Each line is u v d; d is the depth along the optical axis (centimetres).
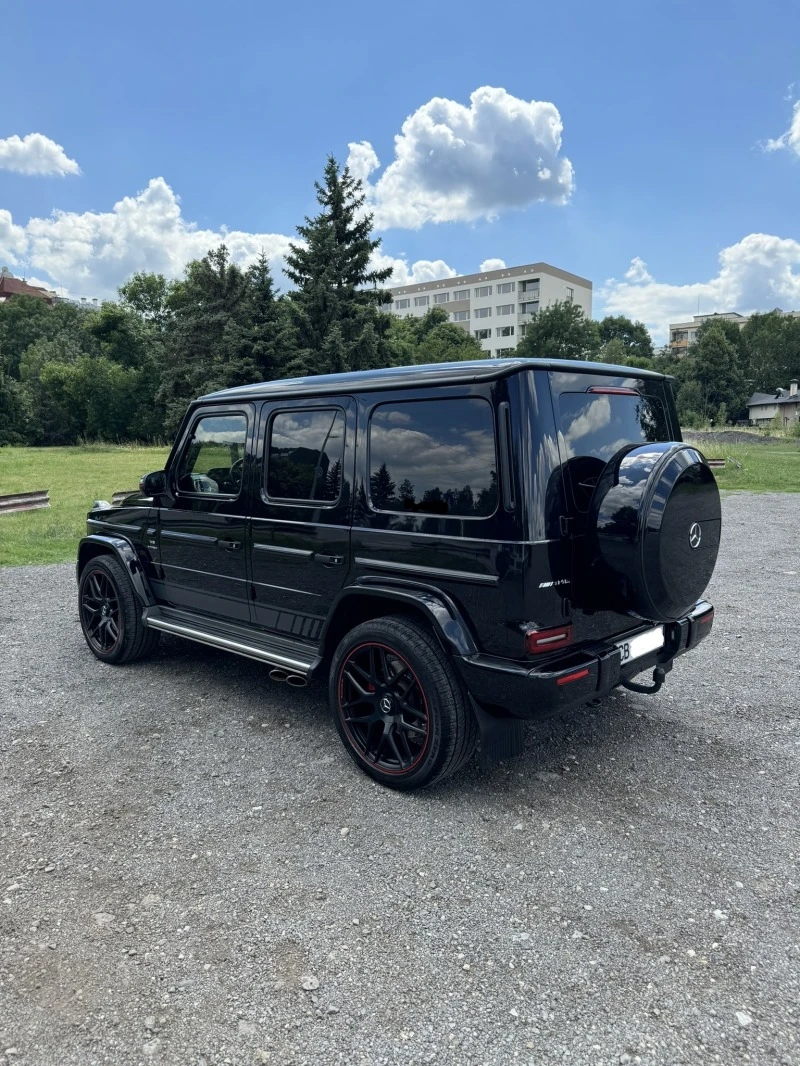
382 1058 195
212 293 4375
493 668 300
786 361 9269
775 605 701
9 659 541
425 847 297
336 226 4006
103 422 5791
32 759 377
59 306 9419
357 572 358
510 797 338
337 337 3556
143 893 267
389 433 343
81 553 549
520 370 296
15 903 261
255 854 292
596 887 270
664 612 315
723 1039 201
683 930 246
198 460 457
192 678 499
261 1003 214
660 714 437
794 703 455
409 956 234
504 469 296
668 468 306
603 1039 201
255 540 414
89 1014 211
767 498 1559
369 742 355
